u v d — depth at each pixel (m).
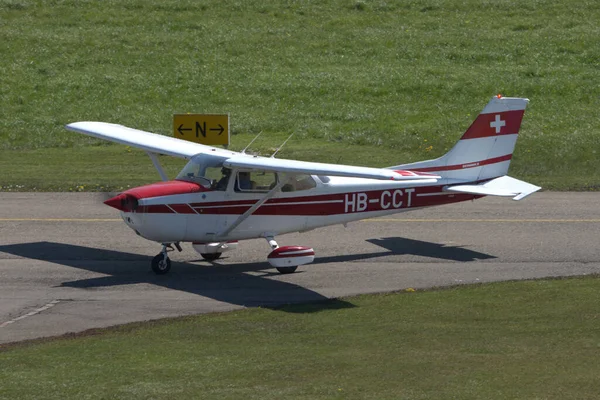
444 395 28.77
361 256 56.94
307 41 165.38
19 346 37.06
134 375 31.61
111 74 147.75
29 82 143.00
